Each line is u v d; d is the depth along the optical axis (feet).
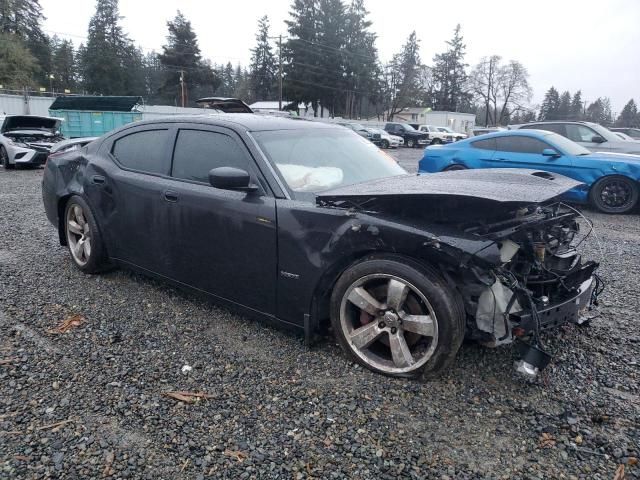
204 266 11.18
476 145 30.60
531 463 7.02
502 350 10.19
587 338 10.96
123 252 13.33
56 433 7.51
